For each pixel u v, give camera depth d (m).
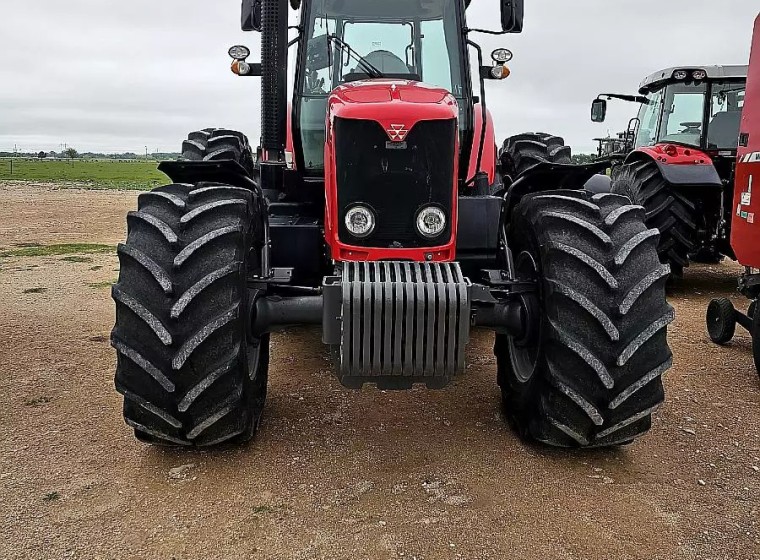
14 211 17.17
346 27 4.41
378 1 4.36
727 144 7.64
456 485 2.99
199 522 2.69
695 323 5.98
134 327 2.87
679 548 2.54
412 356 2.97
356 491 2.93
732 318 5.11
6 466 3.10
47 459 3.17
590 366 2.88
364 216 3.30
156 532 2.62
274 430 3.54
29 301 6.39
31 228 13.06
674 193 6.86
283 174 4.23
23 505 2.78
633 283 2.93
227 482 3.00
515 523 2.70
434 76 4.41
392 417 3.74
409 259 3.32
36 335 5.21
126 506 2.79
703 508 2.81
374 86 3.62
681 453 3.32
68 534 2.59
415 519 2.72
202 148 5.42
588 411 2.92
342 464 3.18
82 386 4.12
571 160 5.98
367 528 2.65
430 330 2.92
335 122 3.29
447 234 3.35
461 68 4.34
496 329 3.42
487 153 5.03
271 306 3.25
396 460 3.23
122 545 2.53
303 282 3.84
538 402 3.16
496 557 2.48
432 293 2.91
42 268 8.23
